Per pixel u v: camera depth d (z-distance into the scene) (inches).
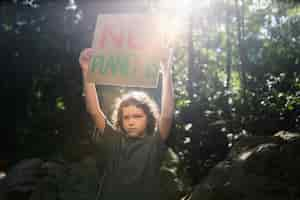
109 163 187.6
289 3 329.1
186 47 314.5
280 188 173.0
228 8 319.9
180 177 251.6
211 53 327.6
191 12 311.0
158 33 199.5
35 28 474.3
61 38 454.3
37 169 336.8
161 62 196.2
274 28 308.7
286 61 275.7
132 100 187.5
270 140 195.9
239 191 176.2
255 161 182.4
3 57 482.3
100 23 207.2
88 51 205.0
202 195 184.9
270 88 256.7
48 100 441.7
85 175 251.4
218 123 265.4
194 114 273.7
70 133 386.6
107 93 284.0
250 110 255.9
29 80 472.7
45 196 254.5
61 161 323.3
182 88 295.3
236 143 205.8
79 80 427.2
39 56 463.2
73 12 456.1
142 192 180.2
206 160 264.7
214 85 291.0
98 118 198.5
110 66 201.0
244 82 272.1
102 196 183.3
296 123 240.7
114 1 422.0
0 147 482.3
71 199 245.1
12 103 485.7
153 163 183.8
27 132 436.1
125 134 188.9
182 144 271.3
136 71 197.9
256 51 303.4
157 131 187.6
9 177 340.5
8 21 484.4
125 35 202.8
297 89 252.8
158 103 270.4
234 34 319.6
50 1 467.2
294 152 181.3
